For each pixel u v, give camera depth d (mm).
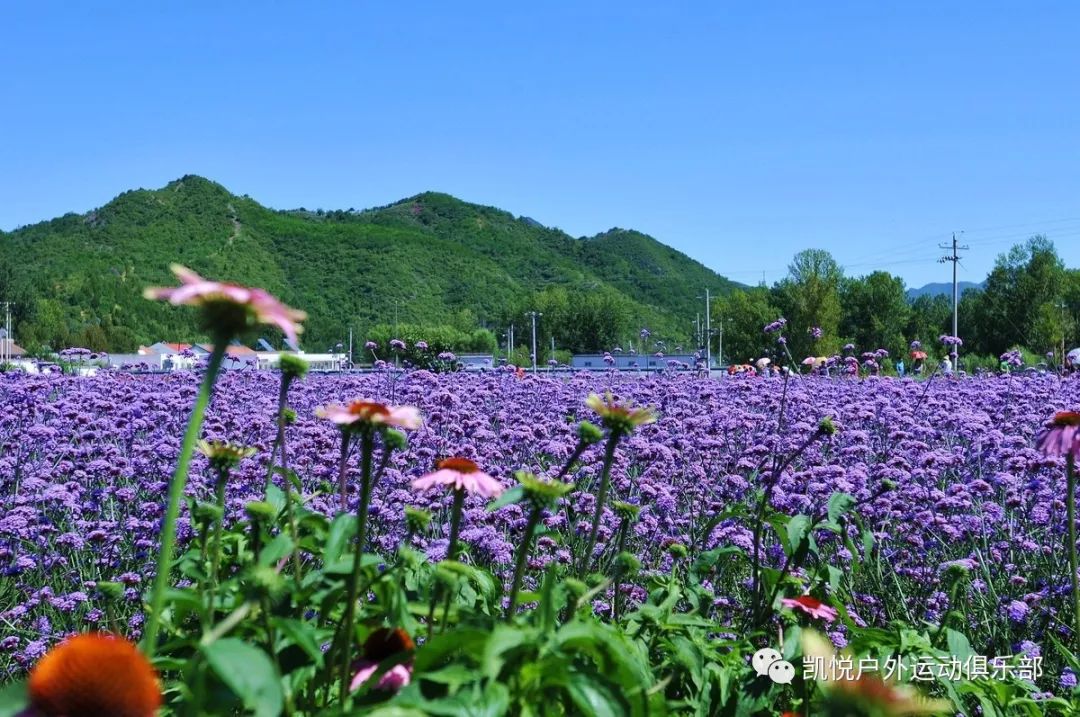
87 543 6504
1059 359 23641
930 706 1618
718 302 94812
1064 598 5977
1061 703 4160
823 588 4793
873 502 6875
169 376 15742
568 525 6598
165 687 2873
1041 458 7125
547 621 2465
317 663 2660
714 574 6242
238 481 6980
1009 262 97938
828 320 86375
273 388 14297
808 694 3615
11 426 9203
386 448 2883
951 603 4680
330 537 2920
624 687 2508
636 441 8109
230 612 2893
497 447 8859
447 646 2473
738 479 7812
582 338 134250
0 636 5809
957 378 18500
